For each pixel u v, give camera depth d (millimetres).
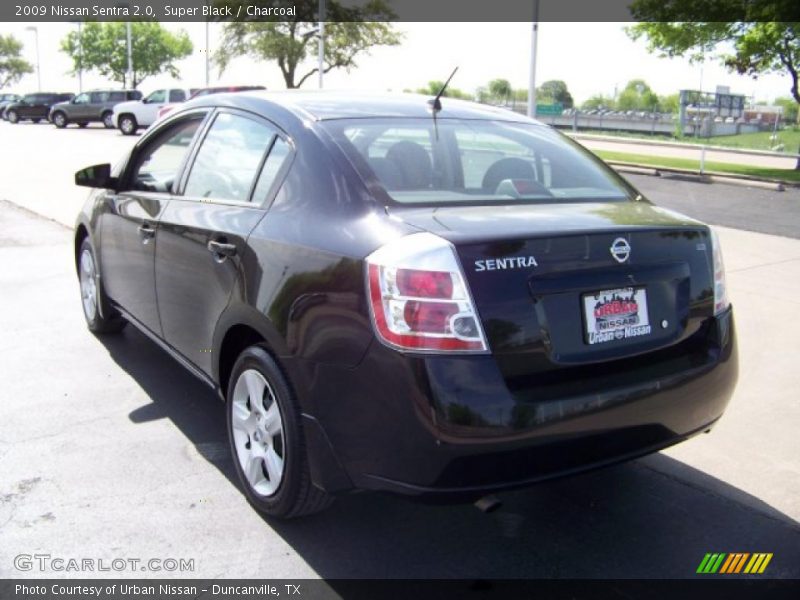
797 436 4176
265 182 3395
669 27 19812
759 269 8062
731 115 33469
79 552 3002
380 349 2584
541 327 2664
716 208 12906
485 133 3648
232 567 2945
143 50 62812
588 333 2779
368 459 2672
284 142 3383
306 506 3066
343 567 2969
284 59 38219
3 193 12547
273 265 3051
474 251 2596
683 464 3867
